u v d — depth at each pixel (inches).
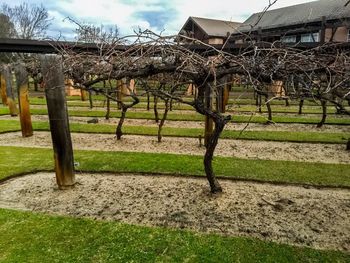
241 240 140.9
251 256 129.0
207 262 125.2
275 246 136.3
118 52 166.9
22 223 153.4
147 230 148.9
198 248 134.6
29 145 305.0
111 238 141.6
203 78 155.6
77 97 776.3
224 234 146.4
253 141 332.2
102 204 177.2
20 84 328.8
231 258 127.6
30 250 131.3
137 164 246.1
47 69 177.5
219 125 175.8
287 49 151.3
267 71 137.6
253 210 171.2
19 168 232.1
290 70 135.8
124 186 204.2
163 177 221.5
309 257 128.3
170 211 169.3
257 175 223.0
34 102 655.1
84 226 151.7
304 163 253.6
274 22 1180.5
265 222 158.2
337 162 259.1
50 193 191.5
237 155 278.1
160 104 631.8
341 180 214.4
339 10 835.4
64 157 192.1
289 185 207.6
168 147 304.2
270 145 316.2
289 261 125.7
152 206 175.3
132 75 157.0
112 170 230.2
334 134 365.1
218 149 297.1
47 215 162.2
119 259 126.4
